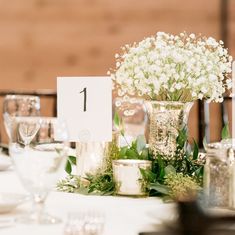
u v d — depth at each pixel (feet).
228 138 5.13
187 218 3.40
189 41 5.24
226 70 5.29
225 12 17.74
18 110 6.38
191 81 5.01
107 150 5.26
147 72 5.14
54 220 3.83
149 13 17.74
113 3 17.63
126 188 4.83
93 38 17.63
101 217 3.87
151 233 3.40
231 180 4.20
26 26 17.37
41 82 17.47
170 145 5.08
